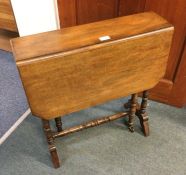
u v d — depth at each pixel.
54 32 0.98
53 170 1.28
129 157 1.33
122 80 1.05
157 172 1.27
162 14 1.24
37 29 1.66
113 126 1.50
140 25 1.00
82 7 1.38
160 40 0.99
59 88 0.95
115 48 0.92
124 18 1.06
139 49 0.97
